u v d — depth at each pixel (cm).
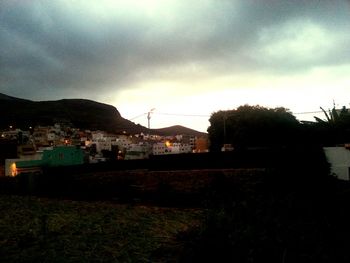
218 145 5362
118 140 10831
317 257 789
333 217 1150
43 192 2844
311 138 2252
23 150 6203
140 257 999
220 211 1119
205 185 2017
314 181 1599
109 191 2444
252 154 2141
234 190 1811
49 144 9462
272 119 4288
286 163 1803
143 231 1377
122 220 1639
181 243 1120
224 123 5047
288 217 1168
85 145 10081
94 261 973
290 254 808
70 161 5353
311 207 1298
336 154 1772
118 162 2762
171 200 2122
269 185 1747
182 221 1566
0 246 1162
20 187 3003
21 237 1293
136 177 2336
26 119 18325
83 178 2617
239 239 868
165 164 2500
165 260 956
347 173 1725
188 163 2395
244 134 4500
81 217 1750
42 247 1137
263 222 1080
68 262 966
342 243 881
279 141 3139
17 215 1842
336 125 2217
